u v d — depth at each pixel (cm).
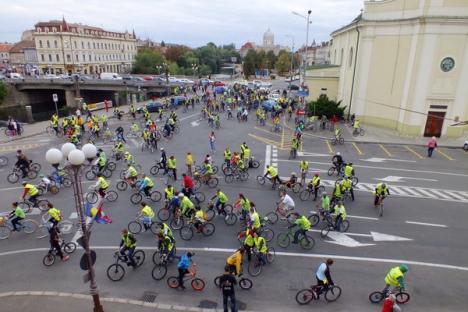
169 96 5903
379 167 2455
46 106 7362
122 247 1209
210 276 1213
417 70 3241
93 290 965
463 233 1551
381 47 3559
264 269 1260
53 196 1833
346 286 1177
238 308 1063
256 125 3784
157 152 2670
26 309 1030
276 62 13450
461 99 3241
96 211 1460
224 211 1565
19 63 11438
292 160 2556
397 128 3550
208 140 3086
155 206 1730
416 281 1216
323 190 1939
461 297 1145
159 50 12588
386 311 934
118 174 2159
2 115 5778
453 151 2939
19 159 2056
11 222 1423
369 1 3538
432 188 2077
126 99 6100
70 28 9831
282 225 1580
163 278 1201
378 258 1343
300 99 4709
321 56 12738
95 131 3114
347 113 4062
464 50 3120
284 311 1059
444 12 3052
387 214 1712
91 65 10556
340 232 1527
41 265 1266
